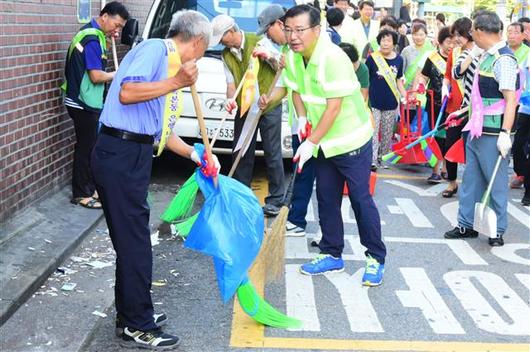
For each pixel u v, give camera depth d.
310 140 4.80
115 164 3.93
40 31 6.13
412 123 9.17
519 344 4.34
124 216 3.99
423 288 5.20
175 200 4.50
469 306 4.89
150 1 11.11
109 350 4.11
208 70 7.77
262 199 7.42
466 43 7.41
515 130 7.85
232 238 4.16
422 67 9.33
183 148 4.32
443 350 4.23
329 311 4.74
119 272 4.09
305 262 5.66
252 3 8.57
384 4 19.83
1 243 5.29
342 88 4.71
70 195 6.79
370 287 5.17
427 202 7.69
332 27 8.84
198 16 3.99
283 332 4.41
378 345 4.27
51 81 6.45
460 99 7.95
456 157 7.40
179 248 5.91
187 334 4.35
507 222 6.91
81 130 6.42
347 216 6.99
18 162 5.78
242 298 4.39
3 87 5.44
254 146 6.46
